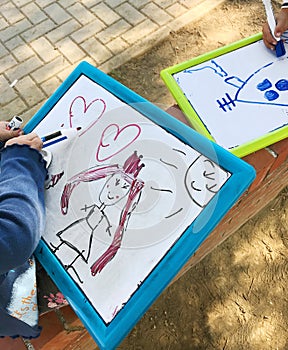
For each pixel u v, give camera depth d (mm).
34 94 2871
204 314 2035
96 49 3021
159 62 2938
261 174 1410
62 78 2918
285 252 2164
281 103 1377
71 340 1485
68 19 3184
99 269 1017
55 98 1335
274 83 1424
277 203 2279
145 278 960
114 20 3141
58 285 1047
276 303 2039
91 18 3168
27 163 1089
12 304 1185
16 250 972
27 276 1189
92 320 968
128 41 3031
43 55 3031
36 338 1405
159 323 2031
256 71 1456
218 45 2971
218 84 1437
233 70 1467
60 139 1212
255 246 2182
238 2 3143
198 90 1427
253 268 2129
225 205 984
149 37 3033
